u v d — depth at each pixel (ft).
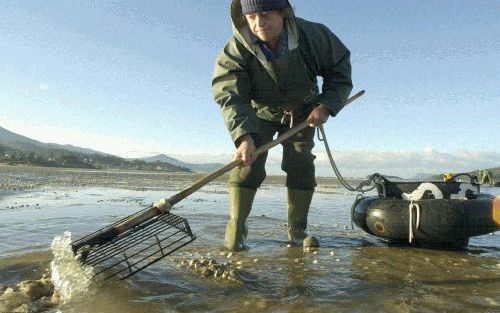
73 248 5.44
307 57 7.37
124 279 5.55
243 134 6.64
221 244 8.18
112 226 5.74
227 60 7.25
